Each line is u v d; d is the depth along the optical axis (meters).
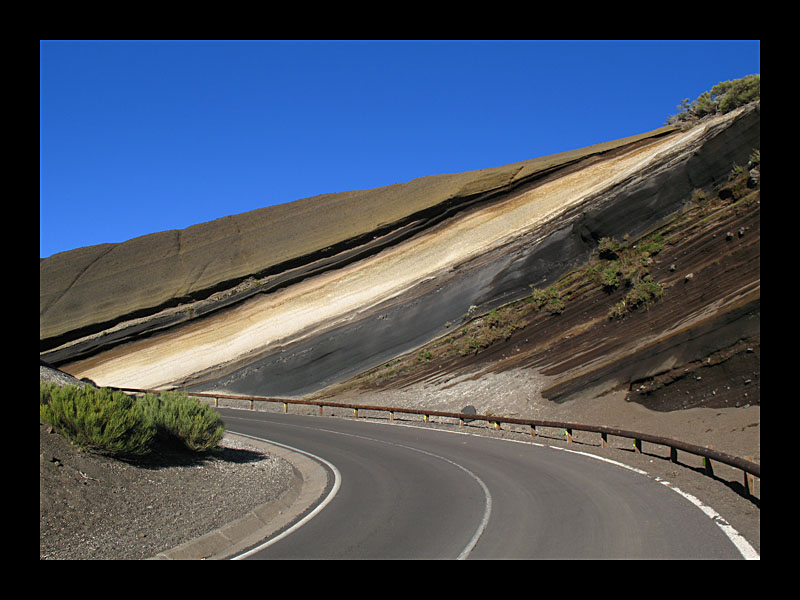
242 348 46.31
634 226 29.73
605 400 19.94
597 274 28.52
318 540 7.37
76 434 9.80
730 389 16.19
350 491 10.90
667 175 29.70
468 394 25.86
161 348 51.97
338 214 62.28
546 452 14.45
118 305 59.88
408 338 37.00
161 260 66.44
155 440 12.15
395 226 52.81
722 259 21.89
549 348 26.11
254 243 63.12
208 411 13.62
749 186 24.92
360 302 44.69
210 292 56.34
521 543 6.60
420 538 7.15
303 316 46.94
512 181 49.72
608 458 12.87
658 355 18.91
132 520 7.99
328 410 31.02
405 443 17.92
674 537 6.39
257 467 13.15
